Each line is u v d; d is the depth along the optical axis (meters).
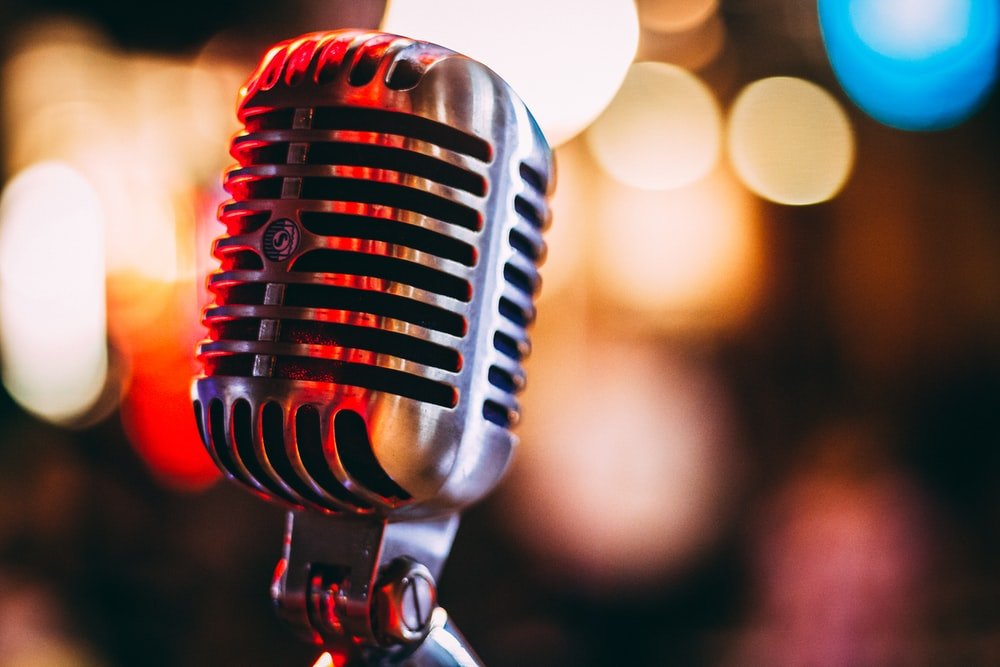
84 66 5.70
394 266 0.73
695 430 5.39
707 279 5.88
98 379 5.39
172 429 4.43
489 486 0.81
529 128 0.79
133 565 4.01
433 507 0.79
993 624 3.59
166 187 5.62
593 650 4.73
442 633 0.83
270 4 5.26
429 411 0.74
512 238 0.79
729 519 5.19
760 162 5.82
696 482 5.19
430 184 0.73
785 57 5.71
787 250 5.87
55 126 5.80
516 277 0.81
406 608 0.80
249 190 0.76
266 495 0.80
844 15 4.91
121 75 5.71
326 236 0.72
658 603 4.87
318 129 0.73
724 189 5.86
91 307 5.49
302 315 0.72
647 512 4.98
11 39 5.65
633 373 5.67
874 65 4.96
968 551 4.16
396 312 0.73
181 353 5.20
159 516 4.17
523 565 4.84
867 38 4.91
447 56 0.76
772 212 5.88
